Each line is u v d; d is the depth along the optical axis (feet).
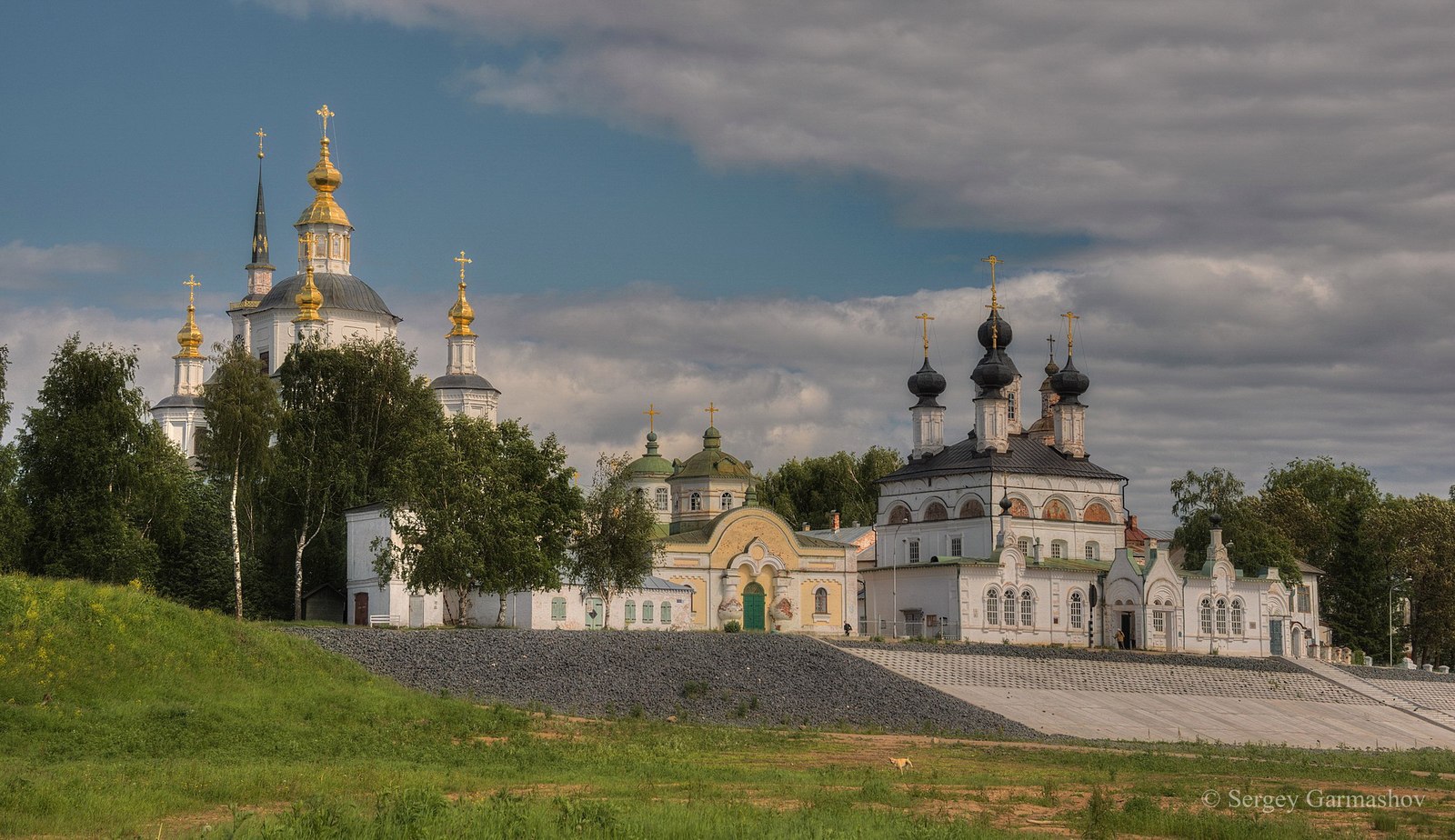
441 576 304.91
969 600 405.18
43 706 188.24
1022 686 314.14
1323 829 139.23
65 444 288.51
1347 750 284.20
